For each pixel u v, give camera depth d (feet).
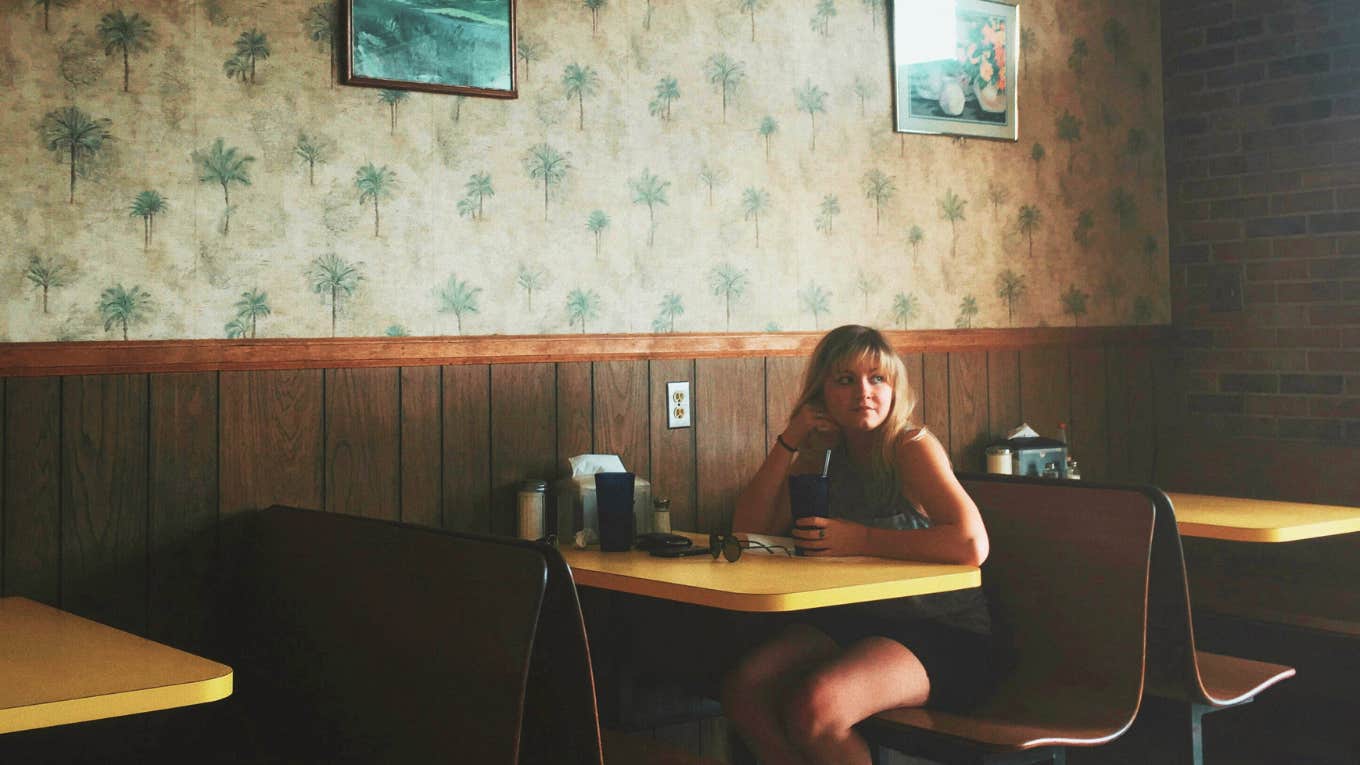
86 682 5.66
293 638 8.55
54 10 8.77
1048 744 7.77
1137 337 14.79
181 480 9.17
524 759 6.81
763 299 12.05
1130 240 14.80
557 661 6.51
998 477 9.64
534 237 10.75
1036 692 8.86
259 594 9.21
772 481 9.64
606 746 8.32
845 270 12.58
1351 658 11.30
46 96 8.74
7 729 5.20
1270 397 14.17
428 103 10.26
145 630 9.03
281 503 9.56
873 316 12.76
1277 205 14.06
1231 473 13.55
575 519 10.16
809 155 12.35
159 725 9.05
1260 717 12.23
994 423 13.58
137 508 9.00
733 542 8.54
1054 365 14.11
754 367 11.98
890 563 8.37
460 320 10.39
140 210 9.07
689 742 11.41
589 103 11.04
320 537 8.31
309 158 9.74
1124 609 8.51
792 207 12.24
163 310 9.16
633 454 11.24
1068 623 8.87
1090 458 14.38
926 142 13.17
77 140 8.85
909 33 13.01
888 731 8.23
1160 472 14.25
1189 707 8.71
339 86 9.86
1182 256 14.96
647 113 11.35
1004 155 13.78
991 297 13.64
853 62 12.67
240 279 9.46
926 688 8.38
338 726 7.77
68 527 8.75
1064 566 8.95
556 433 10.82
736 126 11.89
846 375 9.11
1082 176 14.40
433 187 10.28
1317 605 11.82
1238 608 11.80
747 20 11.96
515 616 6.16
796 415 9.48
